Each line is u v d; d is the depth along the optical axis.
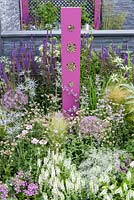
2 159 2.69
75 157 2.71
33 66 3.91
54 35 4.46
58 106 3.48
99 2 7.38
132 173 2.37
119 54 4.07
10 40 4.49
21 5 7.20
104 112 3.08
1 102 3.21
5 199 2.25
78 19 3.13
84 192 2.30
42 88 3.74
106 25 7.00
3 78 3.66
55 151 2.73
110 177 2.32
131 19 7.58
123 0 7.43
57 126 2.88
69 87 3.38
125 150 2.78
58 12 7.50
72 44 3.22
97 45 4.56
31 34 4.41
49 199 2.29
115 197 2.24
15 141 2.84
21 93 3.31
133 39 4.55
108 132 2.93
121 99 3.21
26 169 2.59
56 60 3.97
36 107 3.29
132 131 3.10
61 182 2.20
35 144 2.80
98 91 3.43
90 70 3.80
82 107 3.29
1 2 5.32
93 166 2.44
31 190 2.30
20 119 3.07
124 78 3.54
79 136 2.86
